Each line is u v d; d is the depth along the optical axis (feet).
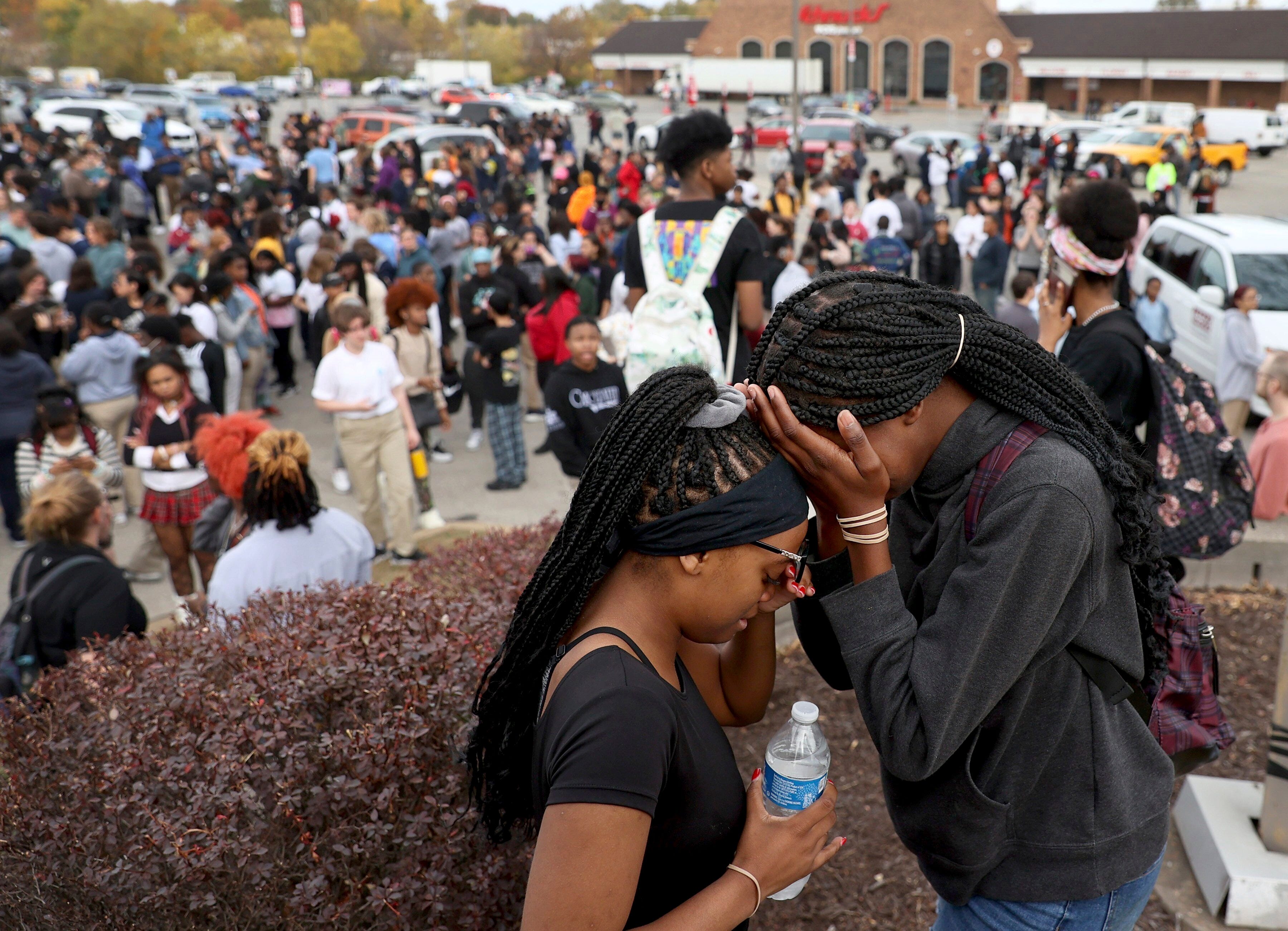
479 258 30.58
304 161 86.58
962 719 4.61
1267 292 32.58
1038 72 197.36
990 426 4.87
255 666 8.30
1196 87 186.19
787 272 34.42
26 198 52.42
